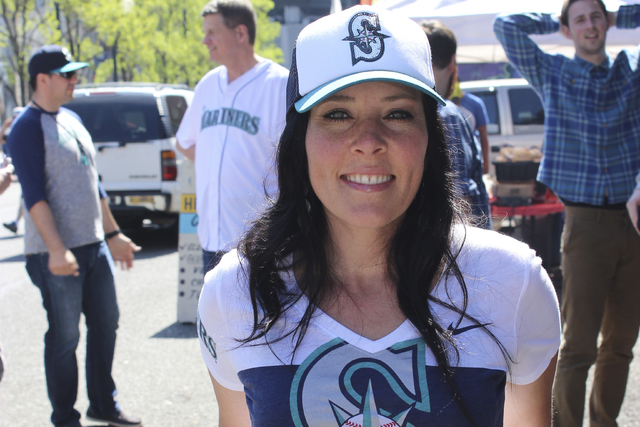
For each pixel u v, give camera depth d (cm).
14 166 311
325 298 125
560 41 492
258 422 120
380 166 119
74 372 324
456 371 116
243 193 329
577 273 295
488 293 122
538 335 126
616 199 293
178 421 352
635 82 302
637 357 404
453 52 315
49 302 316
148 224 1044
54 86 317
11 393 393
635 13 342
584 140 303
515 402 133
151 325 522
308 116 128
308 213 131
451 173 131
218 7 326
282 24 4316
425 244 124
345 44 118
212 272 137
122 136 817
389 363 117
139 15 2098
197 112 362
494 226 523
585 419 337
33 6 1847
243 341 124
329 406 116
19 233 997
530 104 857
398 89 119
